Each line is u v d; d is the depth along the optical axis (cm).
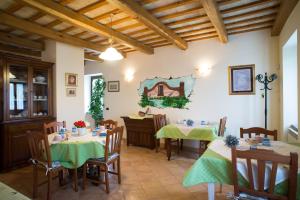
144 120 477
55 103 417
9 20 312
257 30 397
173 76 496
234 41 420
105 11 311
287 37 308
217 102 441
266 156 145
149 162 380
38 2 255
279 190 151
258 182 152
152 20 317
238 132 418
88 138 269
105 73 620
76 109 457
